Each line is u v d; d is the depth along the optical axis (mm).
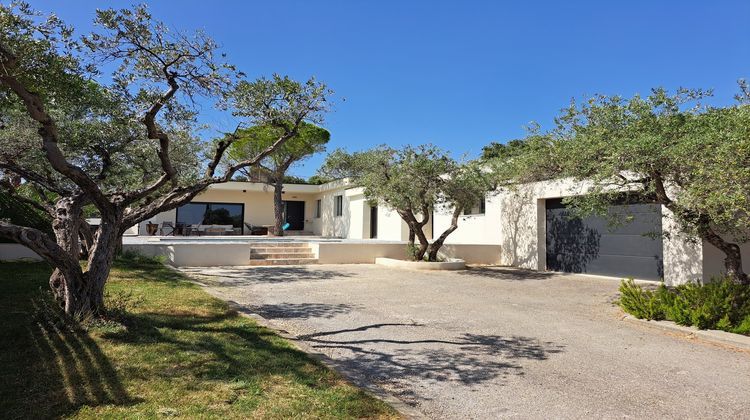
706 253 10516
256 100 6398
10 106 6000
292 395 3707
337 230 26672
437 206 17078
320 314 7285
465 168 13594
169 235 25359
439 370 4668
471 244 16438
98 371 4008
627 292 7547
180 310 6680
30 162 8672
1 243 11969
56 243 5352
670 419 3600
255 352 4805
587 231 13562
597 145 7082
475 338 5984
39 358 4273
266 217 29672
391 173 13820
